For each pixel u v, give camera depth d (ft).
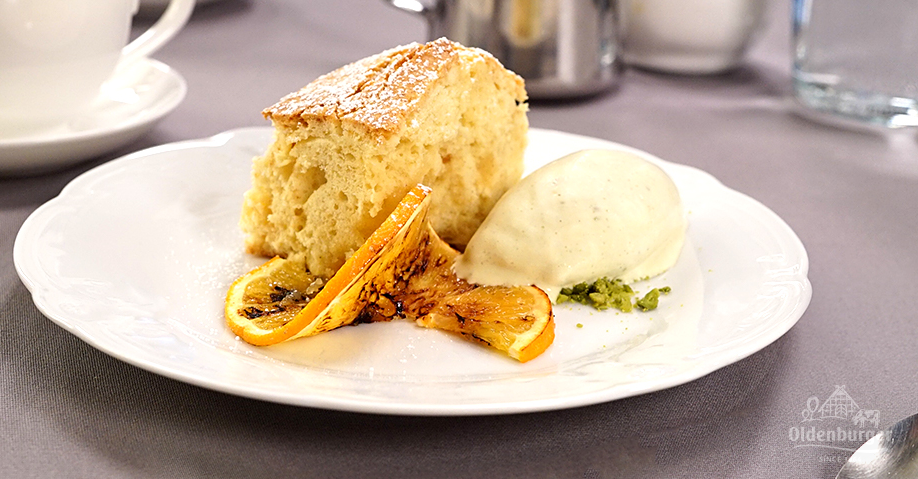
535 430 1.23
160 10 2.31
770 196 1.75
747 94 2.20
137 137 1.69
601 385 1.22
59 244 1.41
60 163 1.65
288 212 1.49
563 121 1.99
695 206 1.60
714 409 1.27
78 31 1.63
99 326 1.27
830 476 1.20
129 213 1.51
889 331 1.42
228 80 2.09
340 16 2.60
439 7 2.05
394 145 1.43
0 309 1.37
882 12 1.98
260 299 1.40
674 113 2.06
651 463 1.20
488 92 1.54
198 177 1.61
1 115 1.65
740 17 2.17
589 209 1.46
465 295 1.42
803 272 1.41
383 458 1.20
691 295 1.43
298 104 1.47
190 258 1.47
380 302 1.37
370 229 1.46
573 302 1.44
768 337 1.29
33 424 1.21
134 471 1.17
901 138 1.99
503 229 1.47
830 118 2.07
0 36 1.57
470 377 1.29
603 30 2.06
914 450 1.20
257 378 1.22
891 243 1.62
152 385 1.27
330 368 1.29
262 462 1.19
